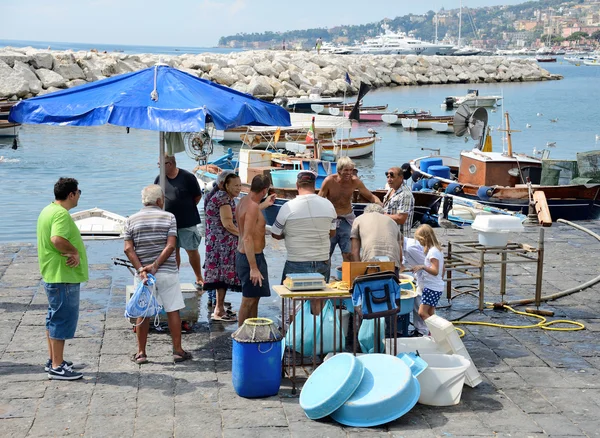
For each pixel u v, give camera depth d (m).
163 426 6.04
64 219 6.77
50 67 58.22
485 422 6.23
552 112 60.34
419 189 21.55
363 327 7.51
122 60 65.88
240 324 7.76
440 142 43.53
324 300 7.54
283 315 7.40
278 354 6.68
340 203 9.15
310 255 7.74
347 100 65.12
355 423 6.12
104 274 10.78
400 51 171.88
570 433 6.04
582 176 19.25
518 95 79.75
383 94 77.94
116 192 26.58
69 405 6.40
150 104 7.33
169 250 7.37
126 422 6.09
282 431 6.00
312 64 78.38
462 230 14.61
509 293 10.30
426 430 6.06
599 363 7.70
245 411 6.37
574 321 9.05
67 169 31.47
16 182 28.06
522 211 18.98
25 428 5.94
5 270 10.88
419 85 95.50
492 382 7.14
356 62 91.31
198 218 9.74
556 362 7.70
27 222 21.33
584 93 83.31
